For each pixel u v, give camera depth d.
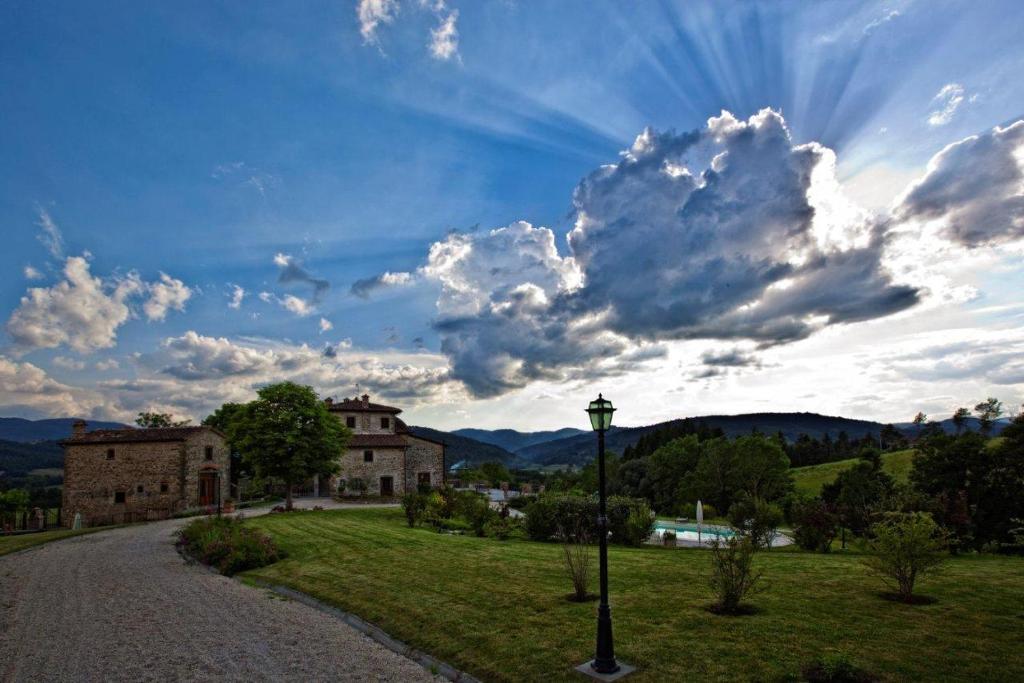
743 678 8.46
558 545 23.03
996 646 9.38
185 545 26.22
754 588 13.37
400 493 50.69
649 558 18.45
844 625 10.58
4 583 18.73
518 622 11.70
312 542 24.38
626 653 9.69
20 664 10.88
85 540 30.08
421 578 16.16
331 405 61.34
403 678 9.72
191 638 12.20
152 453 49.94
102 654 11.32
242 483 61.50
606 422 9.66
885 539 12.62
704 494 61.69
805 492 61.50
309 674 9.97
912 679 8.15
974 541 21.31
